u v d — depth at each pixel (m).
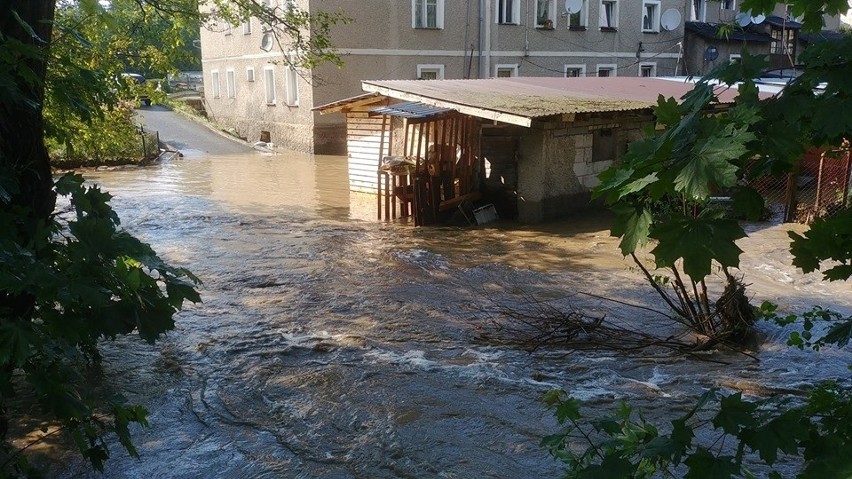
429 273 11.22
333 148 28.06
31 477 3.39
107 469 5.18
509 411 6.13
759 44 30.11
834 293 9.77
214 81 36.81
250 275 11.07
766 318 7.28
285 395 6.56
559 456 2.42
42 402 2.93
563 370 7.09
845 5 1.68
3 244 2.74
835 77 1.61
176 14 12.04
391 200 16.36
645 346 7.77
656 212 1.92
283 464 5.30
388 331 8.43
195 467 5.25
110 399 3.30
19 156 3.85
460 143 15.47
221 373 7.10
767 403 2.07
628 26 32.69
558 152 15.21
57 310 2.95
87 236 2.88
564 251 12.63
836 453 1.50
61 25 3.67
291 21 13.93
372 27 26.91
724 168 1.45
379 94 16.39
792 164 1.84
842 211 1.88
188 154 28.38
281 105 29.70
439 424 5.91
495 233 14.20
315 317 8.98
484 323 8.70
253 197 19.09
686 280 10.50
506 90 16.61
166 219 15.87
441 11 28.03
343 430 5.86
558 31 30.73
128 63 11.63
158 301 3.01
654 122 1.86
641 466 1.90
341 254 12.54
